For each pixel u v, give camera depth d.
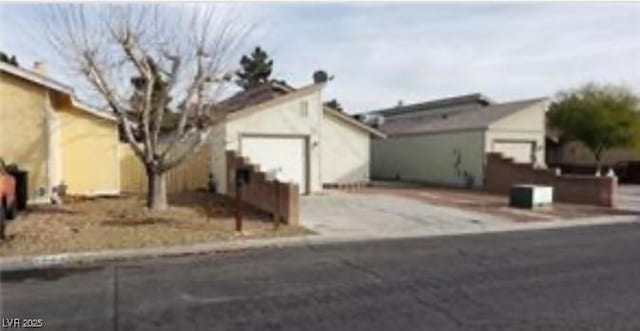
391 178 33.16
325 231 13.09
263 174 15.58
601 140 34.19
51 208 15.06
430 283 8.09
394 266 9.35
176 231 12.15
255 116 21.28
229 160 19.08
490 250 11.02
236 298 7.23
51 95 16.55
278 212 14.38
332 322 6.23
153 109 14.71
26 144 15.81
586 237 12.95
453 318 6.38
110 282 8.13
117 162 19.66
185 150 16.12
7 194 12.22
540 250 11.03
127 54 13.79
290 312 6.61
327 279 8.34
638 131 33.69
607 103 34.06
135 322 6.21
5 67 15.30
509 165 23.98
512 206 18.66
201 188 20.39
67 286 7.89
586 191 19.97
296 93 22.09
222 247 11.02
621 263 9.66
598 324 6.15
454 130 27.92
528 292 7.57
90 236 11.37
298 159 22.30
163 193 14.88
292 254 10.54
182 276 8.55
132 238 11.30
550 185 21.44
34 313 6.54
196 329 5.98
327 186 25.20
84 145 19.28
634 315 6.48
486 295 7.41
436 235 13.23
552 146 38.00
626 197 23.22
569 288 7.80
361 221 14.88
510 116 26.80
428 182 29.78
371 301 7.11
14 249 10.16
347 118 25.56
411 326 6.09
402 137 32.22
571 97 35.97
